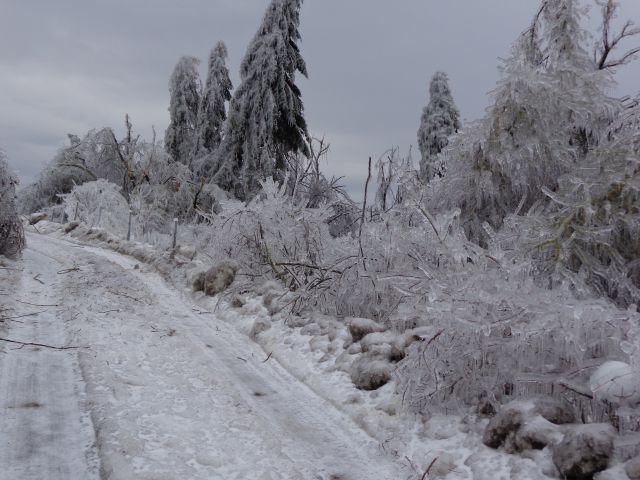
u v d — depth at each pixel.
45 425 4.59
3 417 4.65
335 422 5.33
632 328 4.30
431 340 5.07
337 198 13.40
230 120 22.83
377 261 7.93
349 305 8.48
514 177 6.95
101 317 8.14
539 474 3.79
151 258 14.57
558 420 4.26
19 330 7.16
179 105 31.89
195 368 6.51
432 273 5.80
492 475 3.97
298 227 10.90
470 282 5.16
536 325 4.65
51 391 5.30
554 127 6.88
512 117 6.96
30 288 9.71
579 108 6.68
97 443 4.29
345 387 5.96
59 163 28.05
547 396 4.48
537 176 6.99
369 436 5.01
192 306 10.39
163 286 12.06
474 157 7.30
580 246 5.98
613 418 4.11
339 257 8.98
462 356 5.09
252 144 21.52
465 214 7.54
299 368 6.77
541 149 6.77
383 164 9.88
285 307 8.85
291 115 21.62
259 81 21.66
